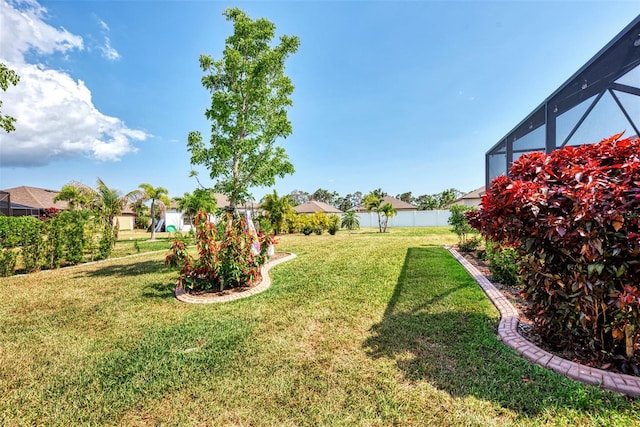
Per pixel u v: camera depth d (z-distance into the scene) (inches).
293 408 88.4
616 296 92.7
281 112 382.3
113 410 90.2
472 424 78.3
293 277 271.6
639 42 151.9
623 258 93.4
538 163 122.1
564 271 109.8
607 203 90.4
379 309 178.1
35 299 219.9
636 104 155.2
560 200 103.7
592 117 190.9
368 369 109.2
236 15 362.6
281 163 380.8
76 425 84.5
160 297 217.0
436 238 668.7
